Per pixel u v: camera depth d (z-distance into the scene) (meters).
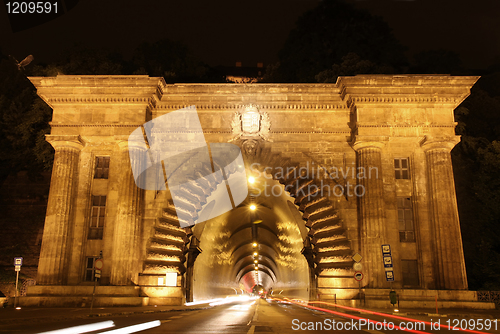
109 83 28.56
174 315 19.59
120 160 28.50
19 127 36.50
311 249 32.41
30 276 34.47
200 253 36.66
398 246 27.59
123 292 25.86
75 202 28.64
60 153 28.47
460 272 26.48
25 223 36.38
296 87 29.67
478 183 35.28
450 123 28.20
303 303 40.28
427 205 28.36
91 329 12.58
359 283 26.09
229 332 11.87
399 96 28.30
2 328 13.02
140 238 27.89
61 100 28.88
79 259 27.70
